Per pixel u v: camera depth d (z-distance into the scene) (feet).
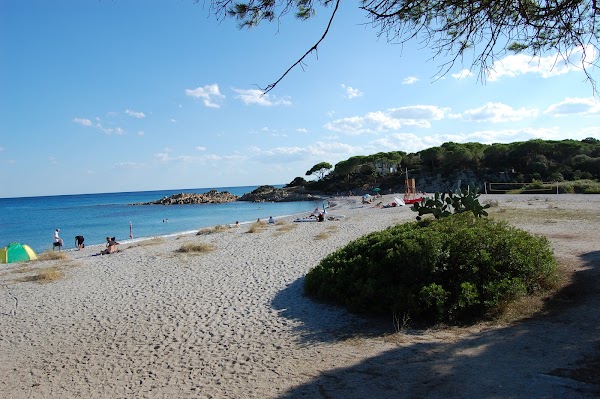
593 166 184.14
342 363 18.34
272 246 60.95
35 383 20.11
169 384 18.47
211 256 55.57
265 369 18.90
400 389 14.87
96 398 17.75
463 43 14.64
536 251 25.30
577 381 13.52
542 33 14.66
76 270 52.06
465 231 26.14
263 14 13.70
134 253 63.00
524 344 17.58
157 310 31.83
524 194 134.00
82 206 375.25
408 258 24.85
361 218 95.45
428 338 20.36
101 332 27.63
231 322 27.40
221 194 400.06
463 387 14.24
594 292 23.73
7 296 40.14
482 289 22.93
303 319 26.40
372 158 334.24
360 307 25.95
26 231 146.41
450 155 253.85
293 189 368.27
